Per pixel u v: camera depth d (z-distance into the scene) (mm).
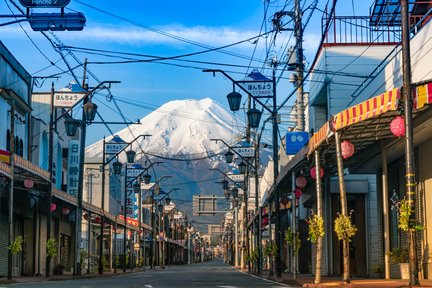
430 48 18609
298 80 31219
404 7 15578
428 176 22656
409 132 15375
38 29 15312
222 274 44500
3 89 35312
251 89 28000
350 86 31719
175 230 131875
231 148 45250
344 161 26828
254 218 53375
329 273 31578
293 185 28859
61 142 51875
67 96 34625
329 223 31859
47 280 32062
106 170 73125
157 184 72750
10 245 28906
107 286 23922
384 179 22875
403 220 15727
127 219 63000
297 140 29312
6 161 28422
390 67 23062
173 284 26047
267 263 60062
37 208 41438
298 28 28984
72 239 53062
